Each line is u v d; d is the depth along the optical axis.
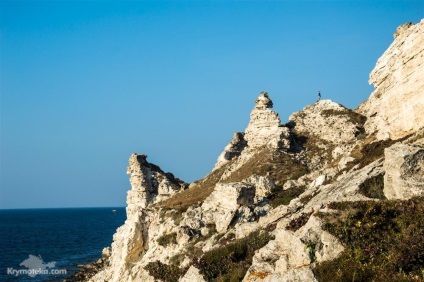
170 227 60.44
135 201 97.12
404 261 21.42
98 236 183.25
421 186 27.23
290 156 84.06
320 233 24.12
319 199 35.56
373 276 21.22
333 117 92.75
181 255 45.47
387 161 29.78
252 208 50.69
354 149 63.44
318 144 89.19
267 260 26.36
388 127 43.88
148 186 97.69
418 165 28.56
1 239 168.62
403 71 40.50
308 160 83.50
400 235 23.48
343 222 24.45
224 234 45.34
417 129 39.22
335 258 22.73
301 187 55.66
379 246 22.98
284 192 55.38
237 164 92.50
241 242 34.50
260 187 59.59
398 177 28.42
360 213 25.25
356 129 87.00
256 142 96.81
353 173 36.69
